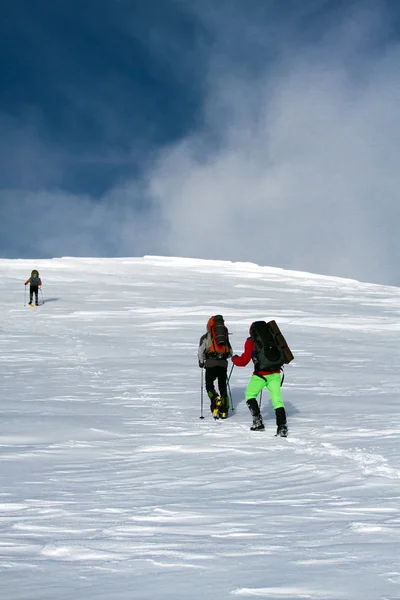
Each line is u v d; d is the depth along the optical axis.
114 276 48.06
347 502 4.82
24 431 8.28
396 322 27.81
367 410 10.23
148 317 28.27
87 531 4.02
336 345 21.14
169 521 4.27
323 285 49.28
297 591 2.84
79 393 12.14
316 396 11.87
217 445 7.56
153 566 3.28
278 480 5.72
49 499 4.94
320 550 3.52
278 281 50.44
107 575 3.13
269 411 10.48
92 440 7.79
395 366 16.59
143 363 16.75
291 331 24.78
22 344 20.77
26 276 45.97
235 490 5.31
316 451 7.16
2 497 5.00
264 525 4.14
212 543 3.71
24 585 2.98
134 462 6.56
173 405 10.96
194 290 41.03
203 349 9.97
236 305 33.72
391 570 3.12
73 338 22.27
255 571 3.15
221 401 9.63
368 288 49.03
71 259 58.62
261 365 8.53
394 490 5.25
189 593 2.84
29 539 3.83
